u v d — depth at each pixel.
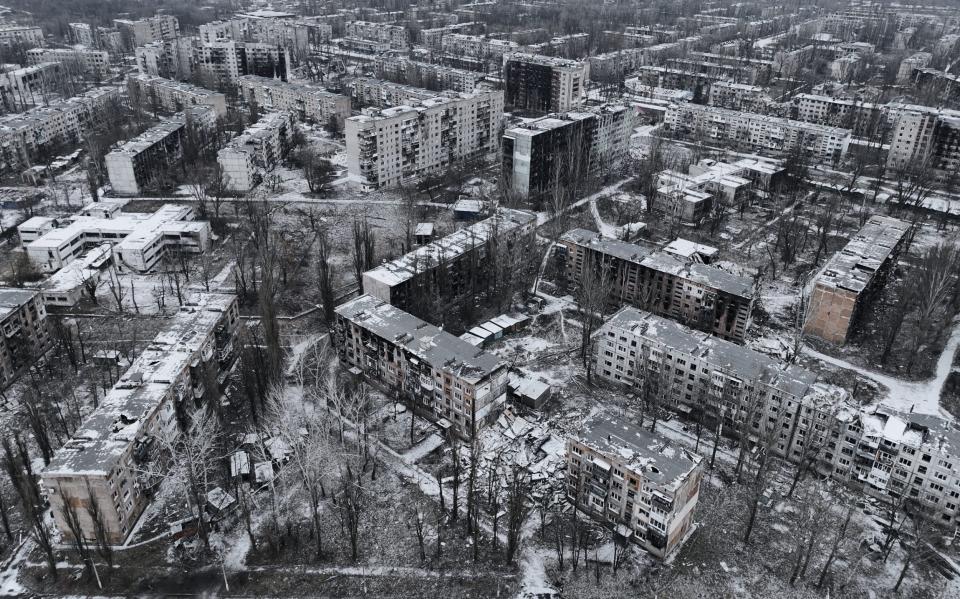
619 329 187.12
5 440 150.25
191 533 146.38
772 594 135.50
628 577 138.38
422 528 149.38
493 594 135.75
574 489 154.00
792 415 163.00
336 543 146.38
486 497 157.00
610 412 174.25
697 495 146.50
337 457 165.12
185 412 169.62
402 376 183.38
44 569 139.50
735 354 175.75
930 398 189.75
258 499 156.25
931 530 147.88
